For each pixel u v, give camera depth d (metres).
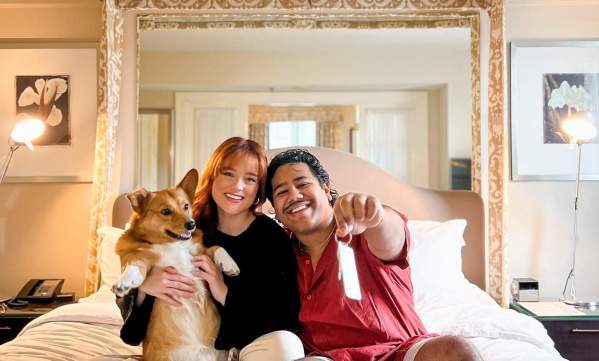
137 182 3.28
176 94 5.38
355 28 3.45
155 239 1.58
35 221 3.26
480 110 3.27
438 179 5.52
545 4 3.29
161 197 1.60
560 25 3.30
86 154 3.26
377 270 1.65
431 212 3.28
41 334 2.10
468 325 2.20
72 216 3.26
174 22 3.38
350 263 1.36
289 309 1.71
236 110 5.45
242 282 1.67
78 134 3.26
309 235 1.75
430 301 2.51
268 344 1.54
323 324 1.67
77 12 3.27
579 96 3.30
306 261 1.76
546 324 2.72
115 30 3.08
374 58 5.12
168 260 1.57
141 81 5.05
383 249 1.60
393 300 1.66
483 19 3.25
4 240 3.25
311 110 6.02
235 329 1.61
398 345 1.58
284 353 1.49
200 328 1.59
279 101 5.49
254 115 6.05
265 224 1.81
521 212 3.31
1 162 3.23
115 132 3.09
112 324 2.26
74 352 1.92
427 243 2.80
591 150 3.31
